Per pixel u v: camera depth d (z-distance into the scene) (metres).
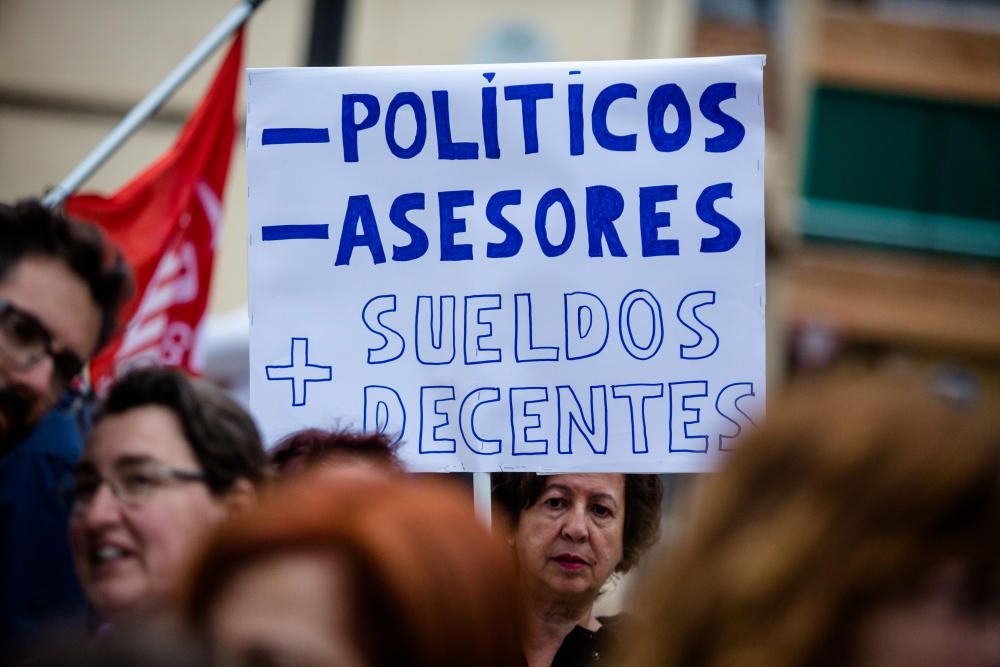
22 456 4.76
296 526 2.20
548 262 4.65
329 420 4.64
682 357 4.59
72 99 11.22
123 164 11.27
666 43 12.12
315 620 2.13
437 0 11.76
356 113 4.75
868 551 1.99
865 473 2.01
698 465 4.55
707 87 4.67
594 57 11.98
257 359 4.69
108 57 11.24
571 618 4.37
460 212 4.70
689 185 4.65
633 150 4.67
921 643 1.97
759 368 4.58
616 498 4.48
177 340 5.84
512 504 4.51
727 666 2.02
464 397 4.62
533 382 4.61
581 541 4.39
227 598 2.17
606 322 4.62
